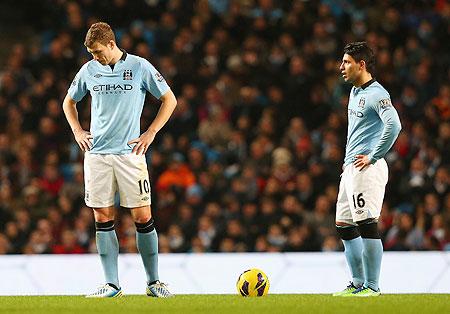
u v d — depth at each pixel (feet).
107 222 97.14
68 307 86.94
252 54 203.92
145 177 96.37
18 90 204.44
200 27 209.46
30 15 235.61
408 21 219.20
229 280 127.13
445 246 162.40
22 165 189.16
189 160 186.39
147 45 203.92
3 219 179.11
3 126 199.31
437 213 168.55
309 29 209.56
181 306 86.94
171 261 127.75
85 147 96.53
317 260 126.52
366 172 96.37
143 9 217.36
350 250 100.68
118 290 97.96
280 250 161.89
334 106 197.77
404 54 207.62
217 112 195.21
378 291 98.78
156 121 96.73
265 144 186.19
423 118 192.03
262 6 214.69
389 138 94.73
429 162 179.52
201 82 201.26
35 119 198.18
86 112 194.70
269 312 81.61
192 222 168.55
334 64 202.49
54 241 169.99
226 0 222.69
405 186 176.65
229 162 189.06
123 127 95.71
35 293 127.24
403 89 198.80
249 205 167.73
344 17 213.46
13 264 127.75
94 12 215.92
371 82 97.86
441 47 211.00
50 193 182.60
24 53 211.61
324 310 82.94
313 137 192.13
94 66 96.17
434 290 124.47
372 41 205.87
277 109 196.24
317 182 176.35
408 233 162.40
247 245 163.53
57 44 208.13
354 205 97.14
